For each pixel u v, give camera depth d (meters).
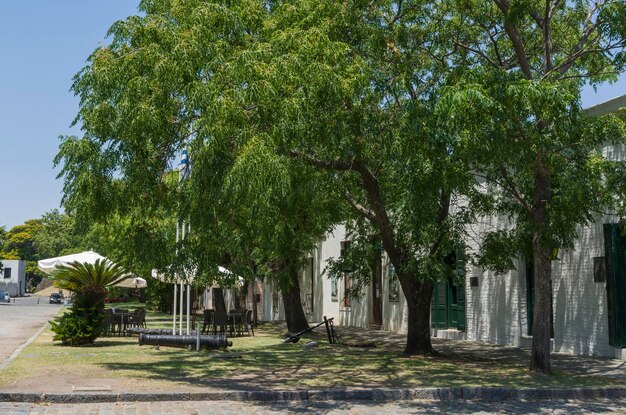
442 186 11.91
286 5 12.48
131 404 9.88
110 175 11.75
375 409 9.80
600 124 11.34
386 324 25.28
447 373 12.89
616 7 12.45
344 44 11.69
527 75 13.10
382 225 15.19
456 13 15.68
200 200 11.45
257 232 14.93
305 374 12.81
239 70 10.32
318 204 15.79
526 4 12.50
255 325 29.08
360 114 12.14
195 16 11.23
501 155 10.92
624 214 12.32
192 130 11.09
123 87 11.20
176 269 12.80
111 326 24.91
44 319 35.84
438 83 14.41
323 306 31.33
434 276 14.96
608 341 15.20
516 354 16.50
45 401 9.92
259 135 10.16
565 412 9.66
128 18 11.56
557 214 11.95
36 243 107.19
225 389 10.73
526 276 18.58
